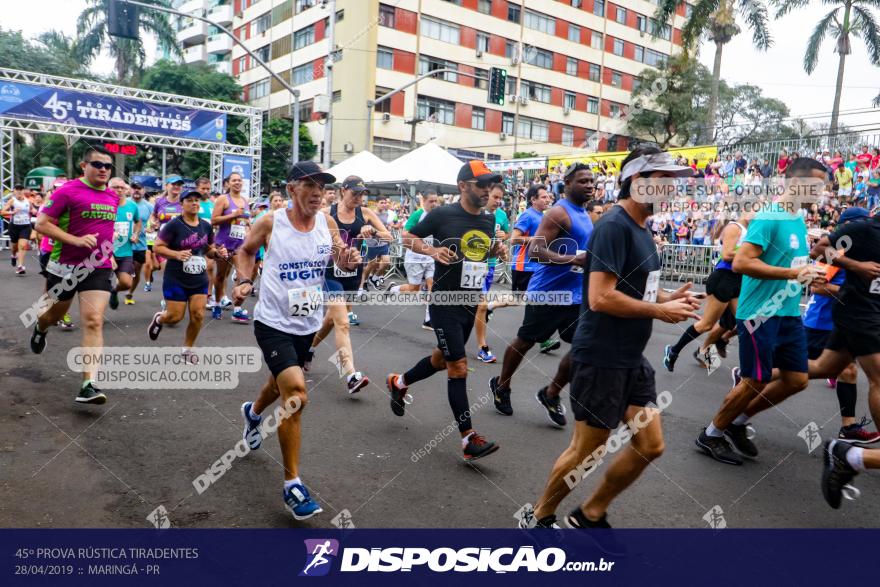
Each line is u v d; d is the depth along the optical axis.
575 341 2.68
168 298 5.55
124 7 12.32
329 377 5.62
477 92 36.50
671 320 2.42
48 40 27.84
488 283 6.34
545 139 39.50
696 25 21.23
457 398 3.70
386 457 3.76
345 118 32.91
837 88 21.31
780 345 3.78
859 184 11.73
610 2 40.47
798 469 3.83
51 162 25.86
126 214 7.88
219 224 7.86
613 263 2.50
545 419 4.64
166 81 29.61
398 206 17.83
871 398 3.81
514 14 37.06
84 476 3.30
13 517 2.84
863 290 3.81
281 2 36.69
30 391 4.68
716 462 3.91
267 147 31.08
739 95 29.97
